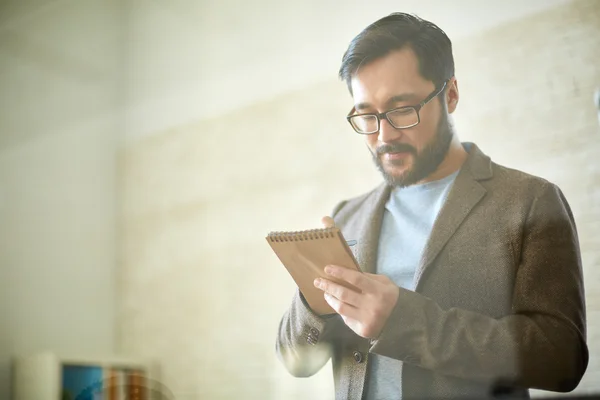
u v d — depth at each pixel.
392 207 1.82
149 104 2.69
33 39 2.82
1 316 2.57
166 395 2.41
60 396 2.51
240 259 2.38
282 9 2.41
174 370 2.42
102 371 2.50
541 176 1.76
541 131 1.81
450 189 1.74
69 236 2.67
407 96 1.84
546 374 1.51
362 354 1.68
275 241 1.50
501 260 1.61
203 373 2.36
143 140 2.67
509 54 1.88
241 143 2.44
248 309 2.33
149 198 2.61
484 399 1.54
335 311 1.63
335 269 1.48
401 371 1.62
